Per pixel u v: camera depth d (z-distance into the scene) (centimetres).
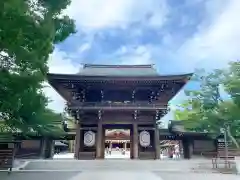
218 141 3534
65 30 1493
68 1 1363
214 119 3216
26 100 1436
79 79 2847
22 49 1066
